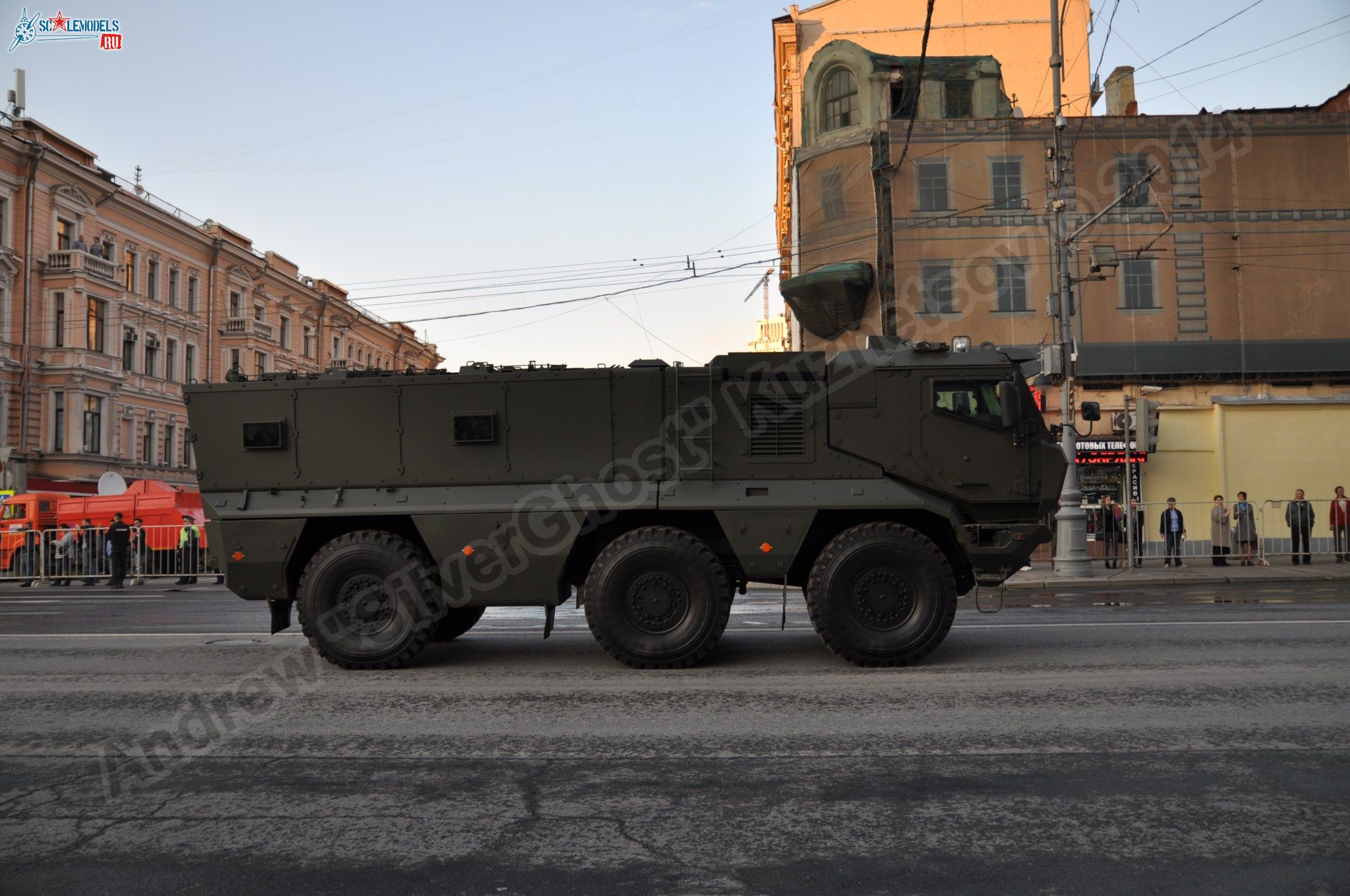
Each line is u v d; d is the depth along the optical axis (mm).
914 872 3268
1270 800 3988
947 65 25641
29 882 3277
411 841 3629
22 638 9562
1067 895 3076
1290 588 14945
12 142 35031
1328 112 23969
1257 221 23578
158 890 3191
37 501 23734
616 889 3154
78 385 36812
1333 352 23234
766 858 3406
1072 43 31062
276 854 3502
